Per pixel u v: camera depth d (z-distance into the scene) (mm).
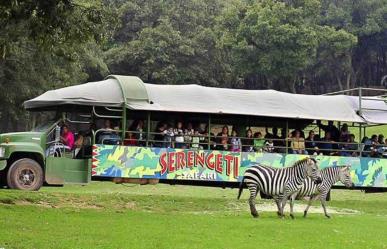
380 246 11969
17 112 37594
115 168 18562
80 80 42812
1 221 12969
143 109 18688
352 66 74188
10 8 15008
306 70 70312
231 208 18734
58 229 12344
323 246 11695
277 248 11242
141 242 11266
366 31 67062
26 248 10391
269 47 58875
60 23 15164
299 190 16188
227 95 20156
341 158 20953
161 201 18641
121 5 65938
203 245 11203
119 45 63562
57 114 19359
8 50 18938
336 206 20797
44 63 36344
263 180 16125
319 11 64000
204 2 68438
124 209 17219
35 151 17938
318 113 20750
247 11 59781
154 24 65250
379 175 21250
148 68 60031
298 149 20703
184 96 19562
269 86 68875
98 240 11312
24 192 16969
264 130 22000
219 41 60969
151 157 18938
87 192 20484
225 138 19969
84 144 18984
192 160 19344
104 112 19594
